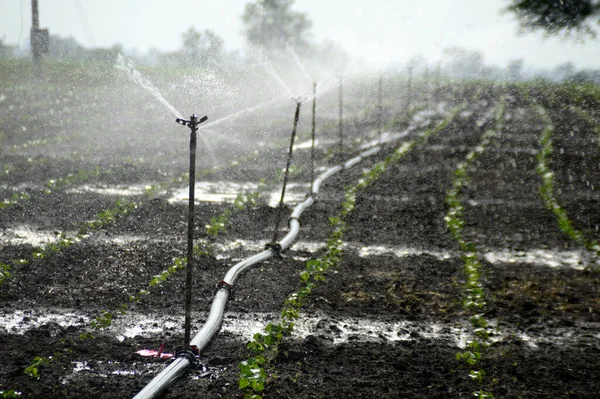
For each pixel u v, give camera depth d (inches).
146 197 880.3
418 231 724.7
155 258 595.5
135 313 458.3
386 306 486.0
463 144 1437.0
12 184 942.4
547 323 451.8
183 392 339.9
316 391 344.2
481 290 515.2
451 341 420.2
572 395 342.0
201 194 922.1
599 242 669.9
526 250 644.1
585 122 1768.0
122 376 355.6
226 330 431.8
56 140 1439.5
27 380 347.3
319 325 442.9
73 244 636.7
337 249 636.1
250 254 621.6
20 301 476.1
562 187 973.8
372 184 1012.5
